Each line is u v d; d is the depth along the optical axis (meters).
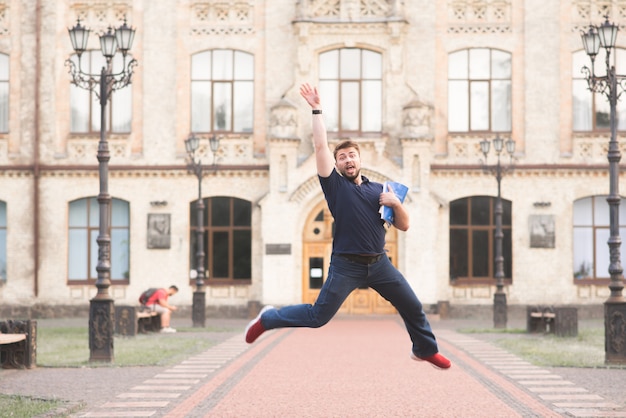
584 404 15.40
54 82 45.97
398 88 45.03
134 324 30.66
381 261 10.25
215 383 18.19
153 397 16.25
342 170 10.49
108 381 18.61
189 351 25.25
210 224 45.69
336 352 25.19
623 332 21.64
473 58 45.75
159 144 45.81
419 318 10.41
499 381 18.53
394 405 15.34
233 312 45.41
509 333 33.59
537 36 45.50
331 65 45.47
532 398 16.16
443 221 45.06
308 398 16.14
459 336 31.66
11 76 46.03
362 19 45.12
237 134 45.62
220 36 45.94
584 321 42.38
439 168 45.09
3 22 46.22
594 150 45.16
